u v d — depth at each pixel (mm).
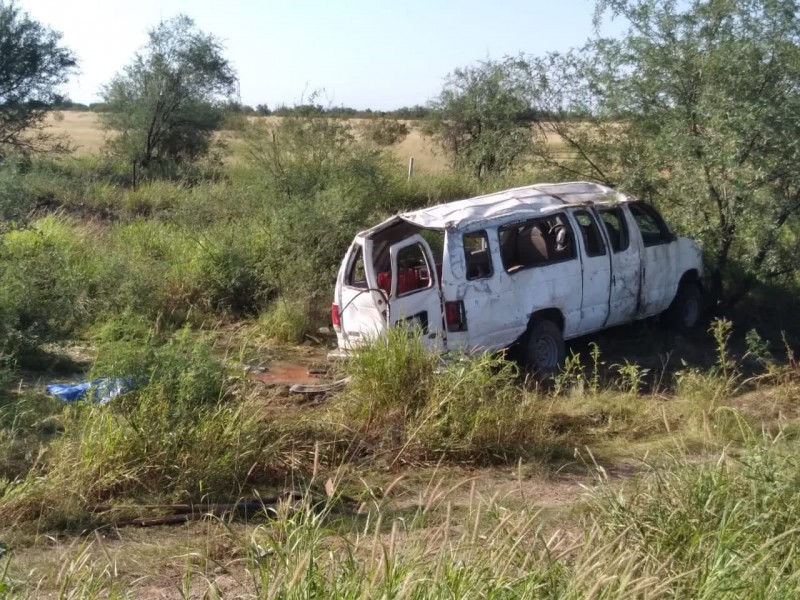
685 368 10117
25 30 28078
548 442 7410
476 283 9172
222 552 5176
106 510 5895
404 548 4148
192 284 12695
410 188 19062
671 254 11156
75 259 13203
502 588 3717
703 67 10812
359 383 7934
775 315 12203
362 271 10562
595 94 11930
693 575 4141
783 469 4984
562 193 10688
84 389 8516
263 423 7094
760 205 10539
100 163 29719
